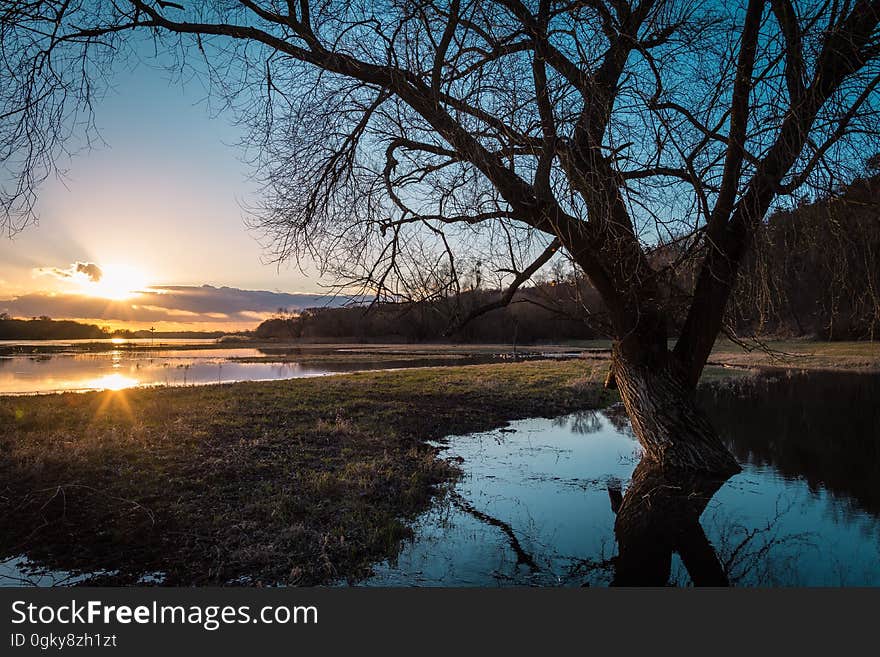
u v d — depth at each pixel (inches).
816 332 1534.2
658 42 227.9
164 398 564.7
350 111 266.4
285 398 565.9
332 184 278.7
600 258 268.2
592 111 198.2
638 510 253.3
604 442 420.2
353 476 287.1
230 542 200.7
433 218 251.3
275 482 272.2
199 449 327.9
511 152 218.5
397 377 827.4
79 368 1322.6
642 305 293.4
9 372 1173.1
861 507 258.4
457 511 250.7
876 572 189.6
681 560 199.8
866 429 460.1
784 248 245.6
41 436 350.9
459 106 210.5
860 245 234.4
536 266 274.8
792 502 264.7
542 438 434.9
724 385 798.5
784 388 758.5
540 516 245.8
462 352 1966.0
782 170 228.1
